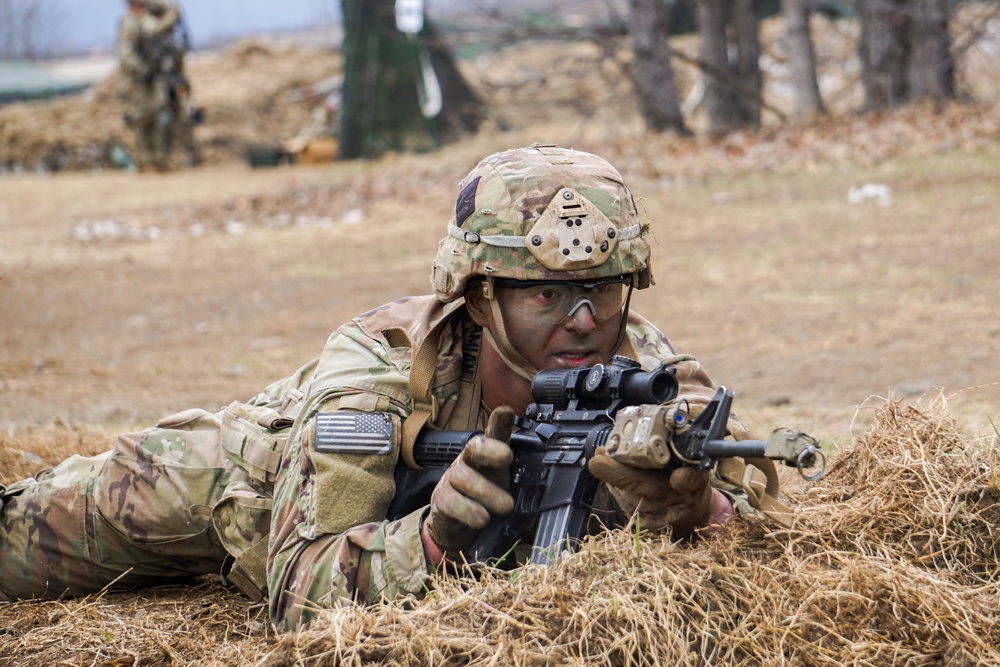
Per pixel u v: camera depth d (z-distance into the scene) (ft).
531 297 24.50
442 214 133.08
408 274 104.99
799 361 65.62
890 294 81.00
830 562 23.34
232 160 243.60
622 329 25.53
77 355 81.25
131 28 221.87
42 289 109.40
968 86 169.58
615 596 21.04
